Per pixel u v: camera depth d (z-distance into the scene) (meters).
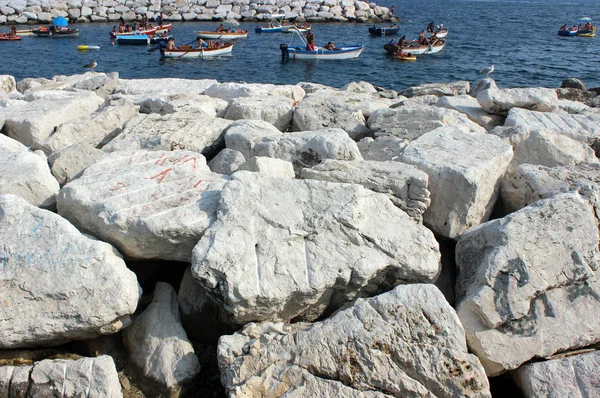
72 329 5.29
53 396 4.91
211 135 8.98
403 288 5.33
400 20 58.25
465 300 5.49
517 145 8.45
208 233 5.72
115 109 9.62
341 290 5.75
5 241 5.61
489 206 7.39
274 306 5.48
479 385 4.88
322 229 5.86
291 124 10.64
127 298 5.38
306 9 53.69
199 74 29.39
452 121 9.44
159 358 5.46
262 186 6.29
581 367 5.05
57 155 7.67
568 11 81.06
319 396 4.79
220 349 5.22
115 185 6.58
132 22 49.59
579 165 7.69
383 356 4.97
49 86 13.25
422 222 7.06
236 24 48.66
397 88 26.58
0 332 5.20
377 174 6.94
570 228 5.90
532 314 5.38
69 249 5.53
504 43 40.59
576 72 29.52
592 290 5.57
